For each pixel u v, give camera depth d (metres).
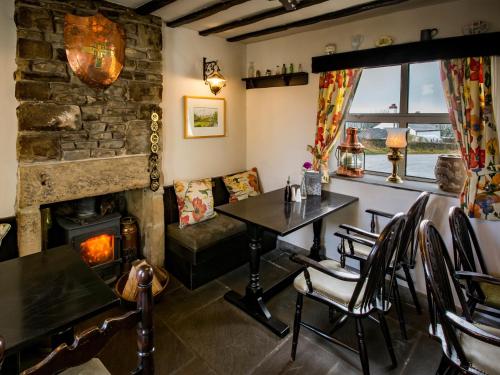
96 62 2.47
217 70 3.37
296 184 3.60
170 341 2.16
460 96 2.32
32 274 1.56
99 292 1.42
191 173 3.47
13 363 1.36
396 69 2.84
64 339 1.69
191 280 2.80
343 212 3.18
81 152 2.52
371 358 2.01
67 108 2.40
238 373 1.89
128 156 2.81
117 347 2.10
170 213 3.21
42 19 2.21
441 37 2.45
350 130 3.03
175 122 3.24
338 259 3.29
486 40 2.14
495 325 2.18
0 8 2.10
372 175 3.21
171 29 3.07
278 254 3.51
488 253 2.35
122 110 2.71
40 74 2.24
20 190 2.27
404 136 2.72
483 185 2.25
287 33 3.33
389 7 2.52
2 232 2.19
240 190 3.68
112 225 2.84
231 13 2.73
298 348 2.10
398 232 1.77
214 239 2.88
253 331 2.27
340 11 2.60
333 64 2.96
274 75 3.49
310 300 2.65
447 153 2.70
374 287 1.72
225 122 3.73
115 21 2.57
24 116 2.22
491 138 2.22
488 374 1.27
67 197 2.49
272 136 3.75
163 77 3.08
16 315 1.24
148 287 0.96
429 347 2.10
